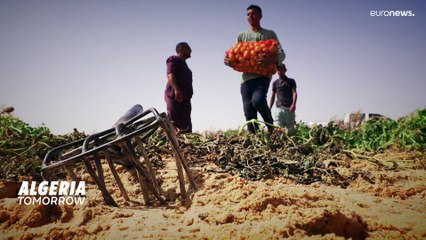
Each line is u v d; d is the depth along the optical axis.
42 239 2.73
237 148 5.44
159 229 2.86
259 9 7.66
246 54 7.16
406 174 5.31
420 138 7.64
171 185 4.09
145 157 3.67
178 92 7.53
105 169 4.65
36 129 6.59
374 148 7.64
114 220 3.05
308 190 3.97
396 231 2.96
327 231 2.86
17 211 3.13
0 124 6.43
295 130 7.36
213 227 2.82
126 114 4.03
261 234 2.65
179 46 7.73
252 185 3.70
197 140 5.81
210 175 4.24
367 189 4.43
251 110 7.64
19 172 4.57
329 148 6.46
